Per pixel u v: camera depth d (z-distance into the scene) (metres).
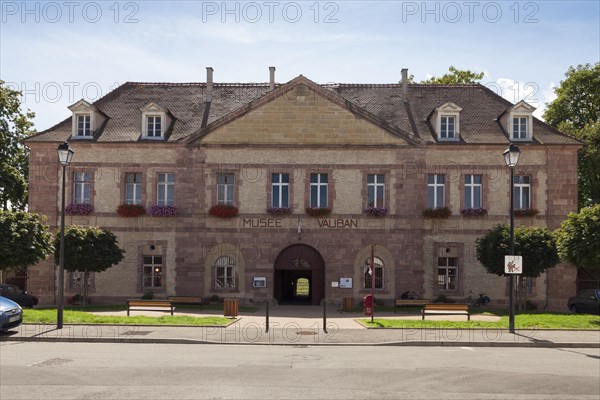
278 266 35.31
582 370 14.71
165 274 35.25
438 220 35.22
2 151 44.41
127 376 13.31
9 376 13.16
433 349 18.48
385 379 13.24
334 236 35.09
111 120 37.53
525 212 34.94
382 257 35.16
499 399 11.52
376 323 23.98
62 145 22.55
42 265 35.28
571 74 46.91
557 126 46.34
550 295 34.84
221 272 35.41
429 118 37.44
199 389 12.05
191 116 37.94
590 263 26.44
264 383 12.70
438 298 34.62
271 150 35.47
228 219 35.31
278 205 35.53
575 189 35.19
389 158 35.34
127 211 35.09
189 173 35.53
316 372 13.99
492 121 37.38
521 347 19.33
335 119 35.50
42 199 35.56
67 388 12.05
